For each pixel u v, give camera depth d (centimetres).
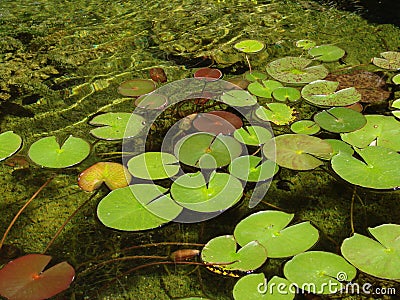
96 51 255
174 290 174
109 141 210
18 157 208
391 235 178
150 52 254
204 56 250
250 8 283
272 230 179
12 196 197
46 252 183
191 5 288
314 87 227
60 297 173
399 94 223
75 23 274
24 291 169
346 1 283
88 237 186
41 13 283
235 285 169
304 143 203
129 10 285
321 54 245
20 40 262
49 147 206
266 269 176
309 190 196
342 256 174
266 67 238
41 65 248
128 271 178
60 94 233
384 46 249
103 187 198
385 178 191
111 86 236
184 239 184
